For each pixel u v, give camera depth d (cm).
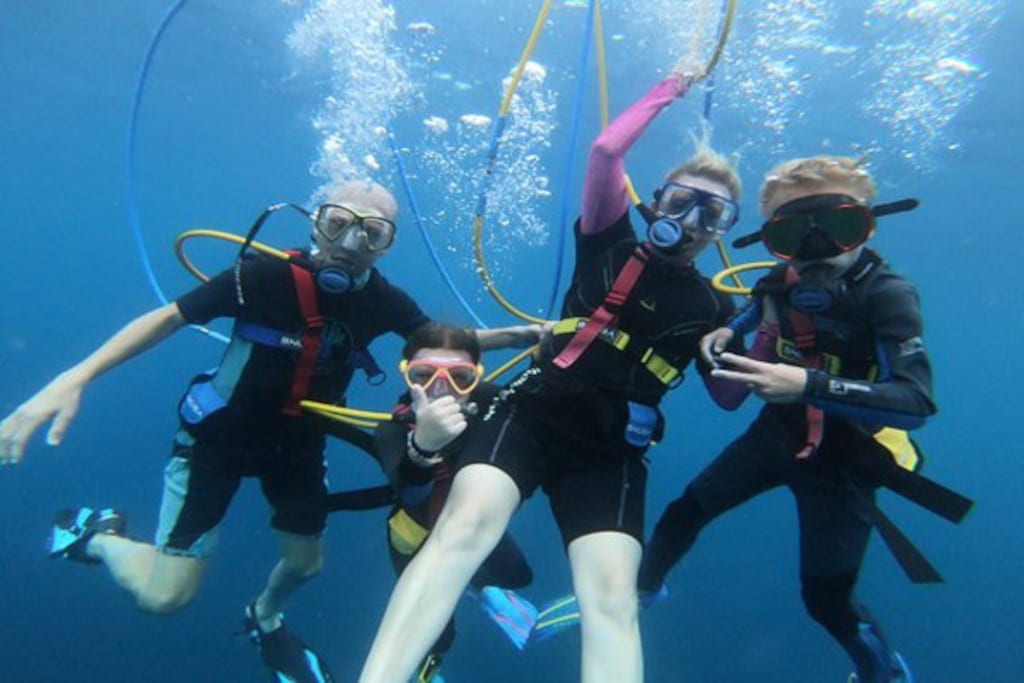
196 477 527
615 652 315
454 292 546
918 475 388
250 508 1395
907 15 1069
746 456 476
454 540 334
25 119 2792
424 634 311
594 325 384
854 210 346
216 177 3453
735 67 1272
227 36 1570
